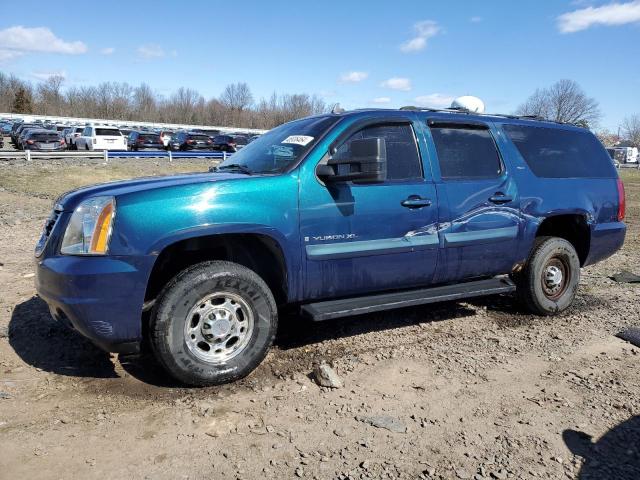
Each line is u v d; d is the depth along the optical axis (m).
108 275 3.34
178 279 3.52
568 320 5.26
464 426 3.23
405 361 4.16
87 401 3.43
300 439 3.05
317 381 3.74
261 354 3.81
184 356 3.53
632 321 5.21
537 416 3.36
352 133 4.20
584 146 5.69
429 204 4.41
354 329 4.89
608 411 3.44
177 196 3.54
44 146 31.55
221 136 39.22
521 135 5.20
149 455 2.86
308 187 3.92
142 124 66.25
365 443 3.02
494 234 4.79
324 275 4.03
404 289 4.61
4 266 7.02
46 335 4.51
